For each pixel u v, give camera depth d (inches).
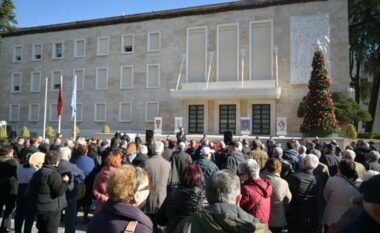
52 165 257.4
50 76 1616.6
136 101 1437.0
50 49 1631.4
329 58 1158.3
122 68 1477.6
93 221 124.0
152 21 1440.7
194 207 167.8
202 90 1240.2
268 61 1245.7
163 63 1405.0
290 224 254.7
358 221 94.0
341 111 1037.8
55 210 251.3
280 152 335.3
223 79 1307.8
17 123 1665.8
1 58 1734.7
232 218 111.9
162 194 266.7
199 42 1355.8
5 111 1697.8
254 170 209.9
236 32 1301.7
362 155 443.5
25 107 1656.0
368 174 210.2
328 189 237.3
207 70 1332.4
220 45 1323.8
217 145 565.0
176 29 1396.4
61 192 251.9
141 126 1417.3
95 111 1504.7
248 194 202.2
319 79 987.9
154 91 1409.9
